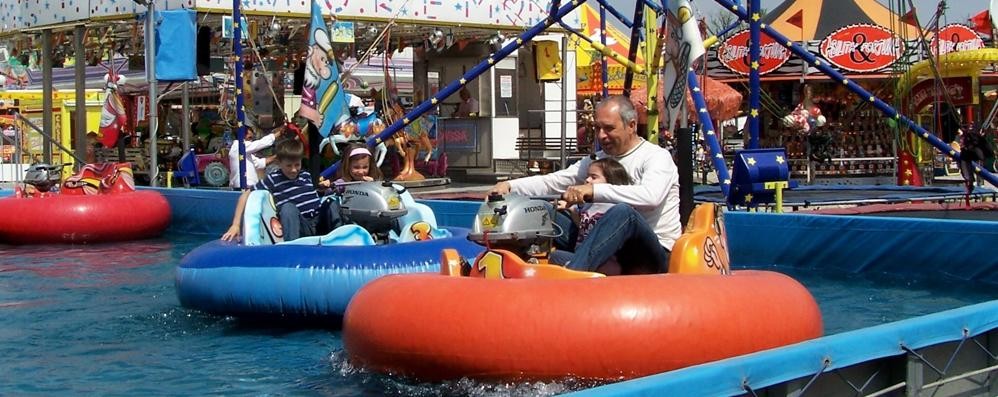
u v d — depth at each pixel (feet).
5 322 21.13
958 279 24.94
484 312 14.43
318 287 20.24
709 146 33.45
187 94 57.00
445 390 14.83
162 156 60.23
